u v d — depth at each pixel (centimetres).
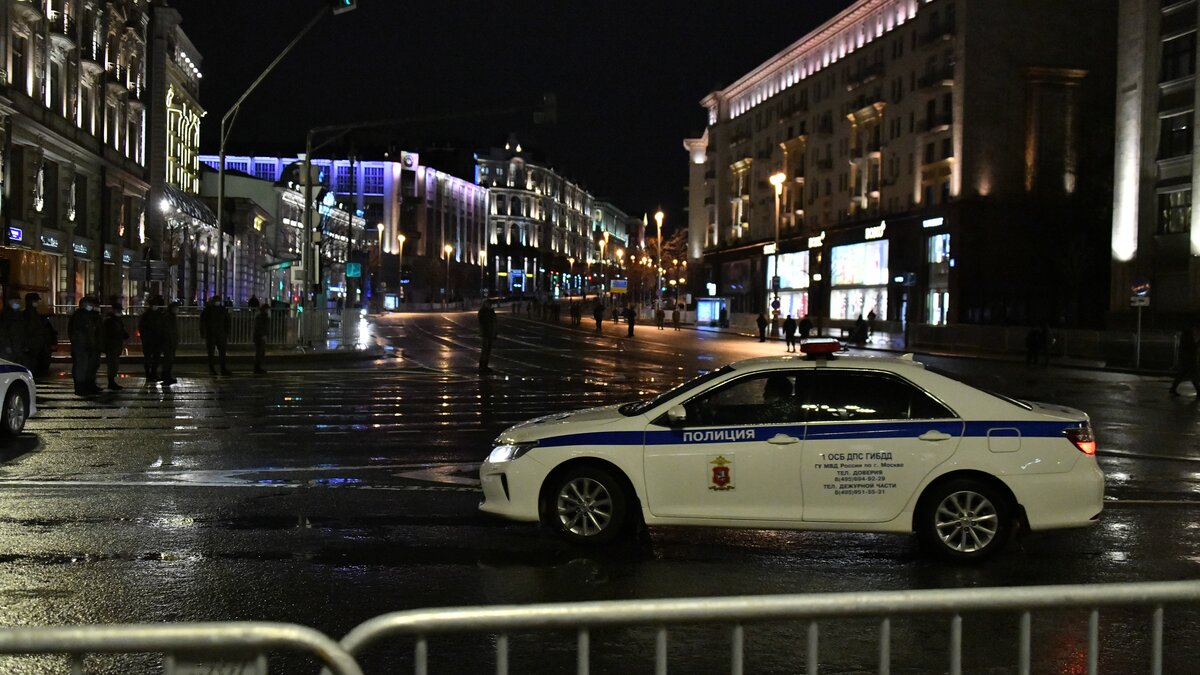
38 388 2083
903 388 724
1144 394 2373
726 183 9988
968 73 5744
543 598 618
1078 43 5844
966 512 704
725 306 7512
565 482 743
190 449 1241
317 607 598
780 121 8525
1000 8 5759
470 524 827
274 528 809
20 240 3600
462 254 14388
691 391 744
